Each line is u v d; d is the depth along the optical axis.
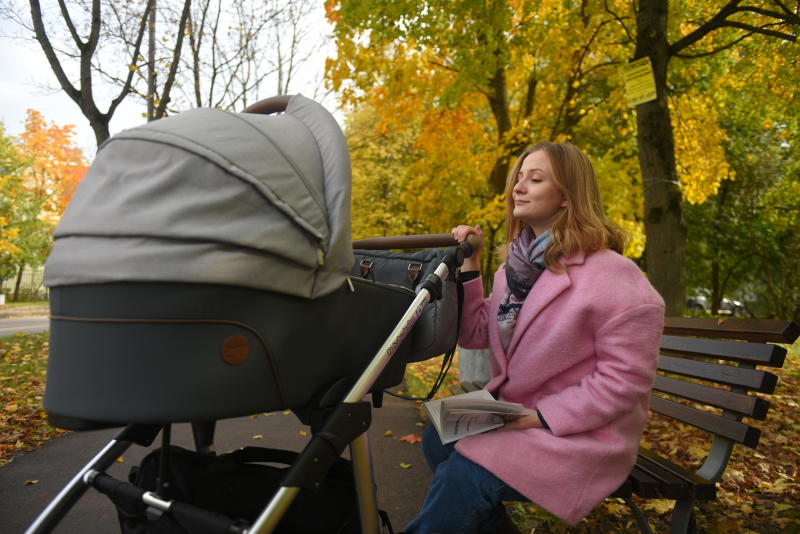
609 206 11.42
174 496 1.37
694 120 9.45
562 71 10.27
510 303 1.87
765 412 1.76
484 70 8.73
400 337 1.53
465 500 1.60
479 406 1.61
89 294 1.12
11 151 24.61
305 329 1.28
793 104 8.88
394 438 3.83
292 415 4.35
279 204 1.21
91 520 2.47
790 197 16.34
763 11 6.29
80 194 1.25
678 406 2.21
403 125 12.11
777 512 2.58
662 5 6.70
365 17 8.23
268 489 1.42
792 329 1.70
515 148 10.87
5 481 2.95
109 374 1.08
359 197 21.22
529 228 1.95
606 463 1.55
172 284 1.09
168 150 1.19
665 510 2.59
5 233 26.09
